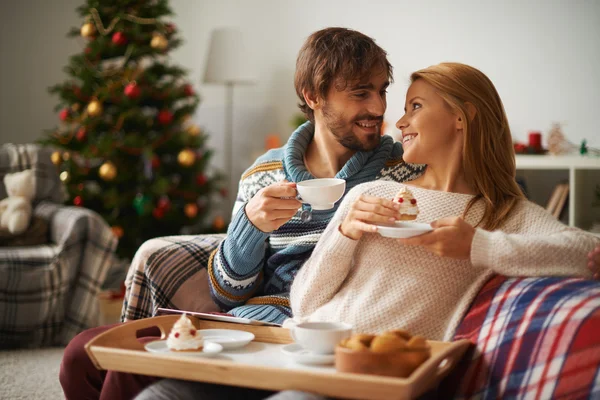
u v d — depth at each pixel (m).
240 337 1.32
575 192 3.42
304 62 1.73
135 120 4.17
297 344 1.24
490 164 1.36
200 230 4.53
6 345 2.98
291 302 1.43
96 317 3.11
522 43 3.99
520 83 4.00
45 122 5.24
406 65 4.40
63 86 4.37
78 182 4.18
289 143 1.79
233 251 1.61
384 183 1.41
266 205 1.53
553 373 1.03
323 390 1.00
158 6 4.30
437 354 1.06
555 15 3.89
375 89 1.68
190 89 4.38
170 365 1.12
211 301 1.76
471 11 4.15
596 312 1.02
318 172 1.79
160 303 1.74
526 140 4.00
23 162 3.52
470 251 1.21
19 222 3.20
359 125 1.68
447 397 1.19
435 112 1.36
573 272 1.21
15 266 2.94
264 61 5.04
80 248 3.10
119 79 4.23
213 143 5.23
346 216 1.35
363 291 1.31
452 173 1.39
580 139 3.84
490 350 1.14
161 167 4.30
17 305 2.96
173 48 4.50
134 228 4.20
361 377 0.97
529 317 1.11
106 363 1.19
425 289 1.28
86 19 4.34
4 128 5.23
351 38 1.68
